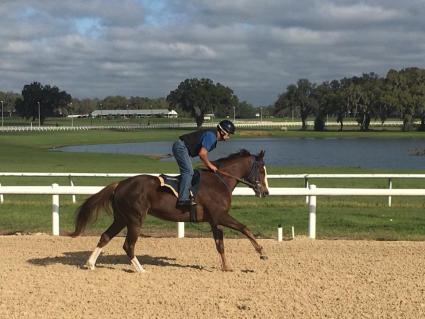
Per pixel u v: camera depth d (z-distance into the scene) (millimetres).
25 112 155000
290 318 6066
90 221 8203
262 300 6691
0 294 6945
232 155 8453
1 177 24516
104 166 33000
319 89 148000
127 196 7934
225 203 8133
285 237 11070
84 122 164000
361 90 131875
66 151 58844
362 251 9594
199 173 8117
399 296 6855
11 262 8758
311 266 8453
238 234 11391
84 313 6238
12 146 66188
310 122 165875
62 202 15797
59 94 157375
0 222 12625
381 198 17766
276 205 15312
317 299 6734
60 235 11281
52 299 6746
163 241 10523
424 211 14312
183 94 146125
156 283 7500
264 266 8477
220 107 148250
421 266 8453
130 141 83500
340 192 11039
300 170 29453
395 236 11125
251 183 8422
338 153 57812
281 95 165625
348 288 7219
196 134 8070
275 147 70250
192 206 7988
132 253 8055
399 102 126688
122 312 6270
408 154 56188
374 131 128125
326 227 12094
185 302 6617
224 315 6156
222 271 8188
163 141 84125
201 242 10414
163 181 7969
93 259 8250
